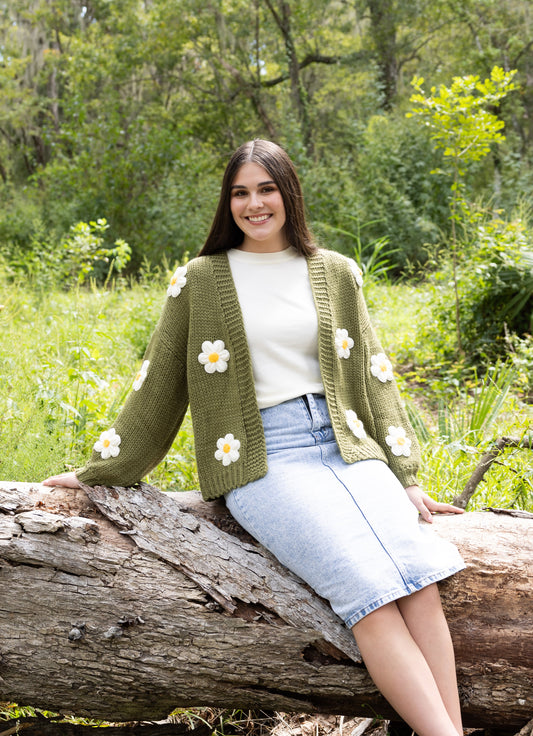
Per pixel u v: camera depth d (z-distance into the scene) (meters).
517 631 2.04
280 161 2.36
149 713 2.10
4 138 19.77
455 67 17.03
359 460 2.25
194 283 2.34
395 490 2.16
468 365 6.05
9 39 18.34
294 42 17.91
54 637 2.01
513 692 2.04
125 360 5.45
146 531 2.12
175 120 16.16
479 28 16.72
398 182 12.66
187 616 2.03
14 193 15.29
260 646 2.02
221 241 2.44
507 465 3.10
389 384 2.48
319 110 19.28
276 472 2.17
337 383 2.35
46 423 3.37
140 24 15.77
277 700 2.06
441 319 6.42
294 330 2.31
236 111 16.81
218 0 15.30
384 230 12.20
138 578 2.05
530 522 2.28
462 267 6.73
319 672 2.02
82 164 14.09
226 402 2.28
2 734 2.09
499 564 2.11
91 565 2.04
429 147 12.63
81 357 4.15
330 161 15.31
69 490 2.26
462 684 2.05
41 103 17.56
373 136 13.53
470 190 12.20
